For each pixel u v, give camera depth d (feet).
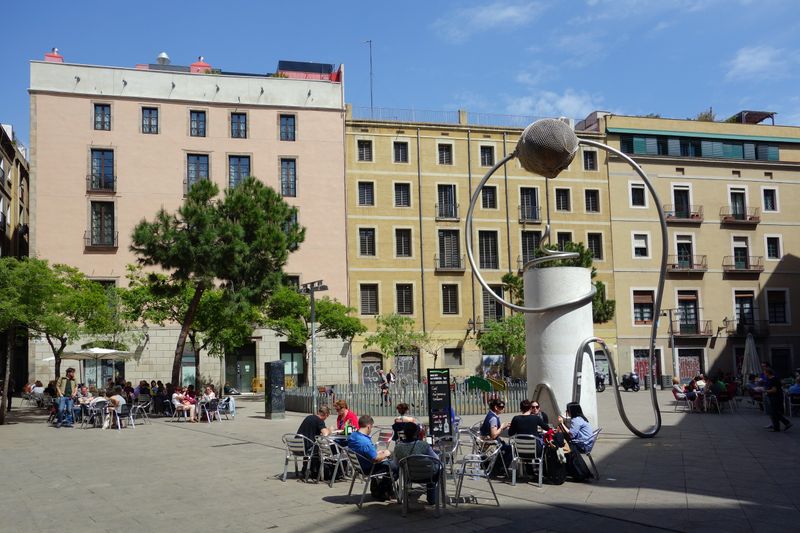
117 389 77.51
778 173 166.71
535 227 152.76
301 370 138.21
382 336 128.36
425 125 148.46
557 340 50.60
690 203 160.97
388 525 28.09
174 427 70.95
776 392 58.29
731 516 28.07
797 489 33.35
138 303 101.19
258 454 49.37
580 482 35.76
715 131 165.07
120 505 32.83
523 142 51.01
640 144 160.86
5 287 75.31
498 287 148.97
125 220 129.18
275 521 29.12
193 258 82.99
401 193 146.61
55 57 135.54
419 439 33.73
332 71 162.81
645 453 45.37
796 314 163.63
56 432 68.23
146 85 132.87
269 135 138.51
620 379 152.46
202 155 135.13
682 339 156.87
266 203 90.02
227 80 137.28
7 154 134.41
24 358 138.82
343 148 142.51
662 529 26.40
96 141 129.29
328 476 38.75
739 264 162.81
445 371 43.78
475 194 54.75
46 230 125.29
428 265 145.59
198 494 35.01
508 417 74.84
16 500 34.60
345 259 140.15
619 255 156.25
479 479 36.88
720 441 51.24
